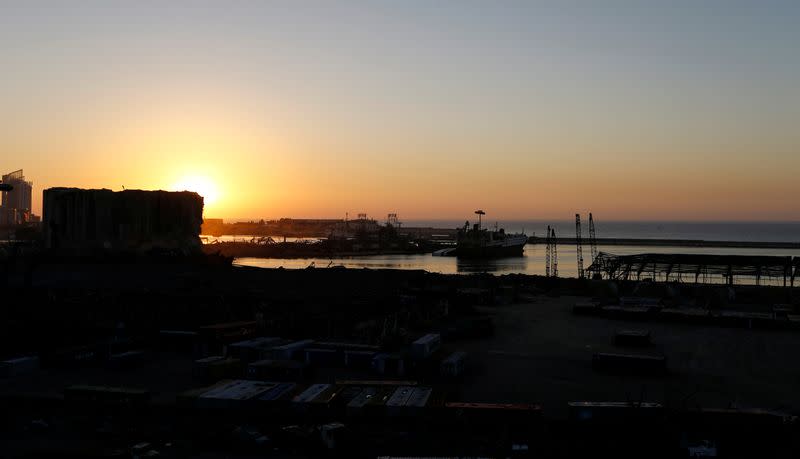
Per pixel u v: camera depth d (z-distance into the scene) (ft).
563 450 152.35
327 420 171.32
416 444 153.28
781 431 159.63
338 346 256.52
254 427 163.63
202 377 217.77
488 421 167.02
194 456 148.15
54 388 205.36
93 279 488.44
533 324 351.25
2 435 160.45
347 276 545.44
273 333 297.74
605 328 338.54
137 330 295.69
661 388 211.61
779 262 499.51
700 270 577.43
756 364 250.16
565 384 215.72
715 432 160.97
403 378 222.89
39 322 291.38
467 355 252.62
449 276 568.82
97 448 151.02
